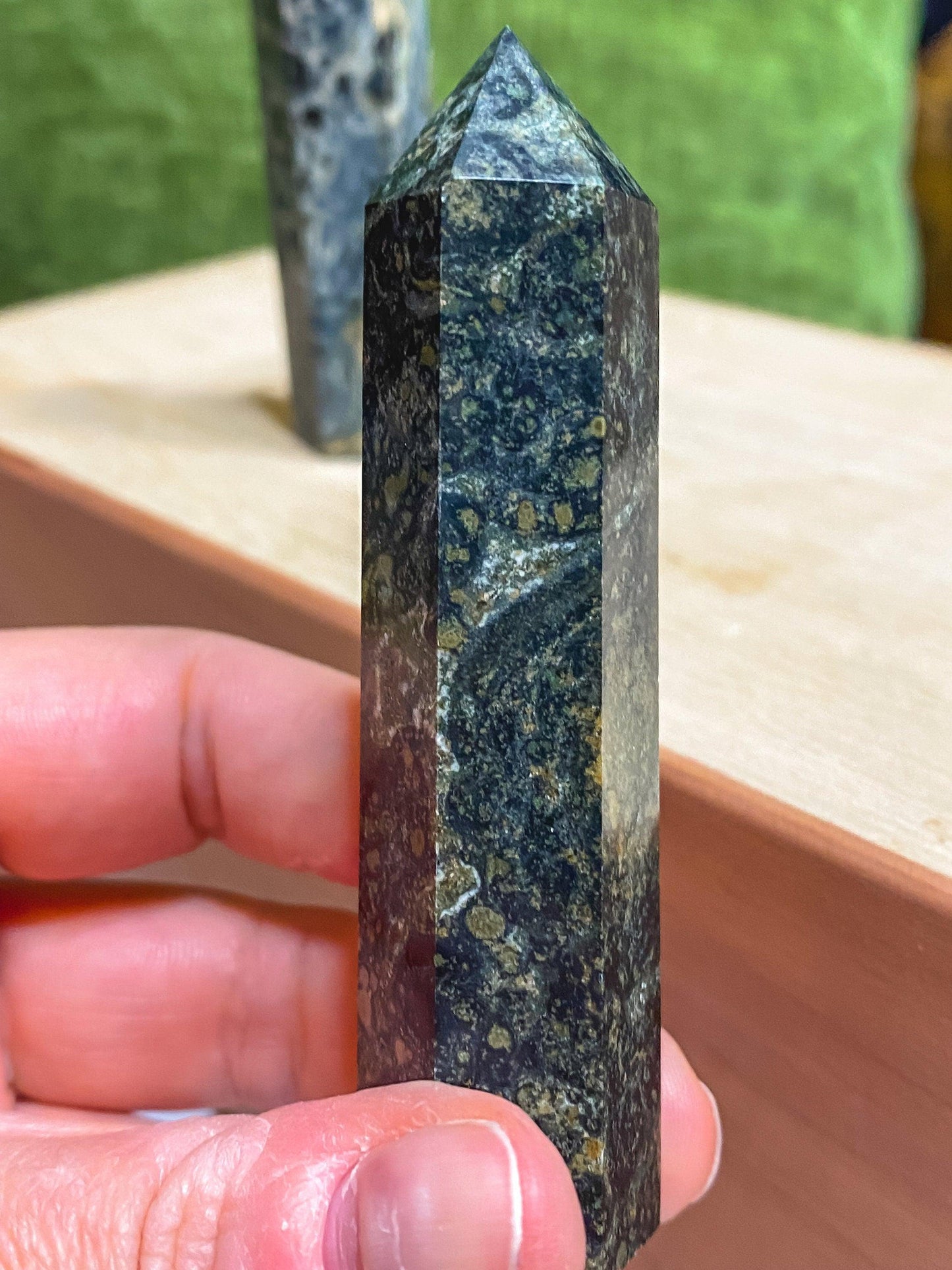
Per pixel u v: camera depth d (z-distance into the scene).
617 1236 0.09
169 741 0.14
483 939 0.09
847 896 0.11
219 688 0.13
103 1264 0.10
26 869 0.14
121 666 0.14
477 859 0.09
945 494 0.16
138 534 0.16
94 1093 0.14
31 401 0.20
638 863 0.09
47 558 0.19
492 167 0.08
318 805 0.13
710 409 0.19
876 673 0.13
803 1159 0.12
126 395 0.20
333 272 0.17
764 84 0.31
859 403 0.19
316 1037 0.14
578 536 0.08
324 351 0.17
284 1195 0.09
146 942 0.14
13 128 0.27
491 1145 0.09
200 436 0.19
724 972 0.12
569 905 0.09
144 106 0.27
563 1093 0.09
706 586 0.14
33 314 0.24
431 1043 0.09
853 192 0.33
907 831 0.11
